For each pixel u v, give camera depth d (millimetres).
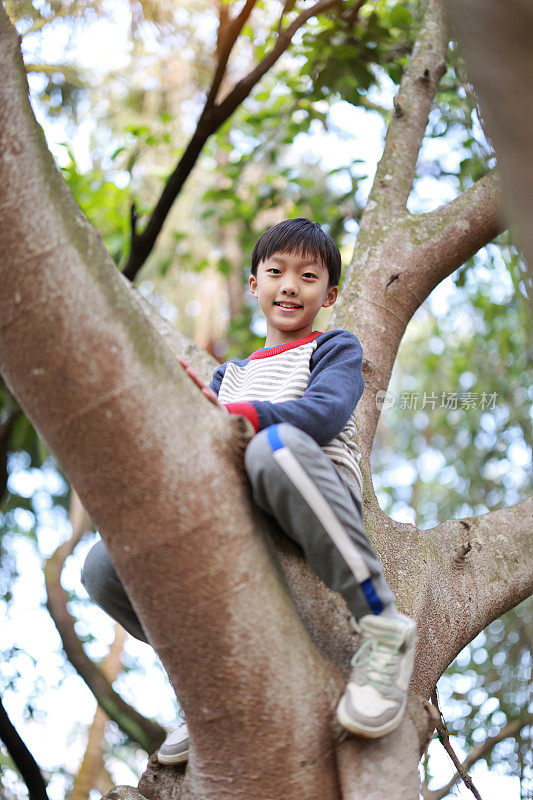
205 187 7125
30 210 1479
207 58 6082
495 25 990
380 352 2742
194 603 1532
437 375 6566
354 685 1611
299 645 1598
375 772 1574
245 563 1561
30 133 1526
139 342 1531
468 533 2584
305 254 2201
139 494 1509
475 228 2898
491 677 5059
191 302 7816
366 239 2984
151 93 6410
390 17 4617
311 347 2121
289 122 5395
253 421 1746
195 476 1541
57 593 5000
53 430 1518
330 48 4508
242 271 6523
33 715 5012
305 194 5922
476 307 5938
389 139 3260
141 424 1500
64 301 1471
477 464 5953
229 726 1565
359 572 1672
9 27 1573
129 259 4172
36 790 3705
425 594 2262
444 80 4523
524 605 4750
